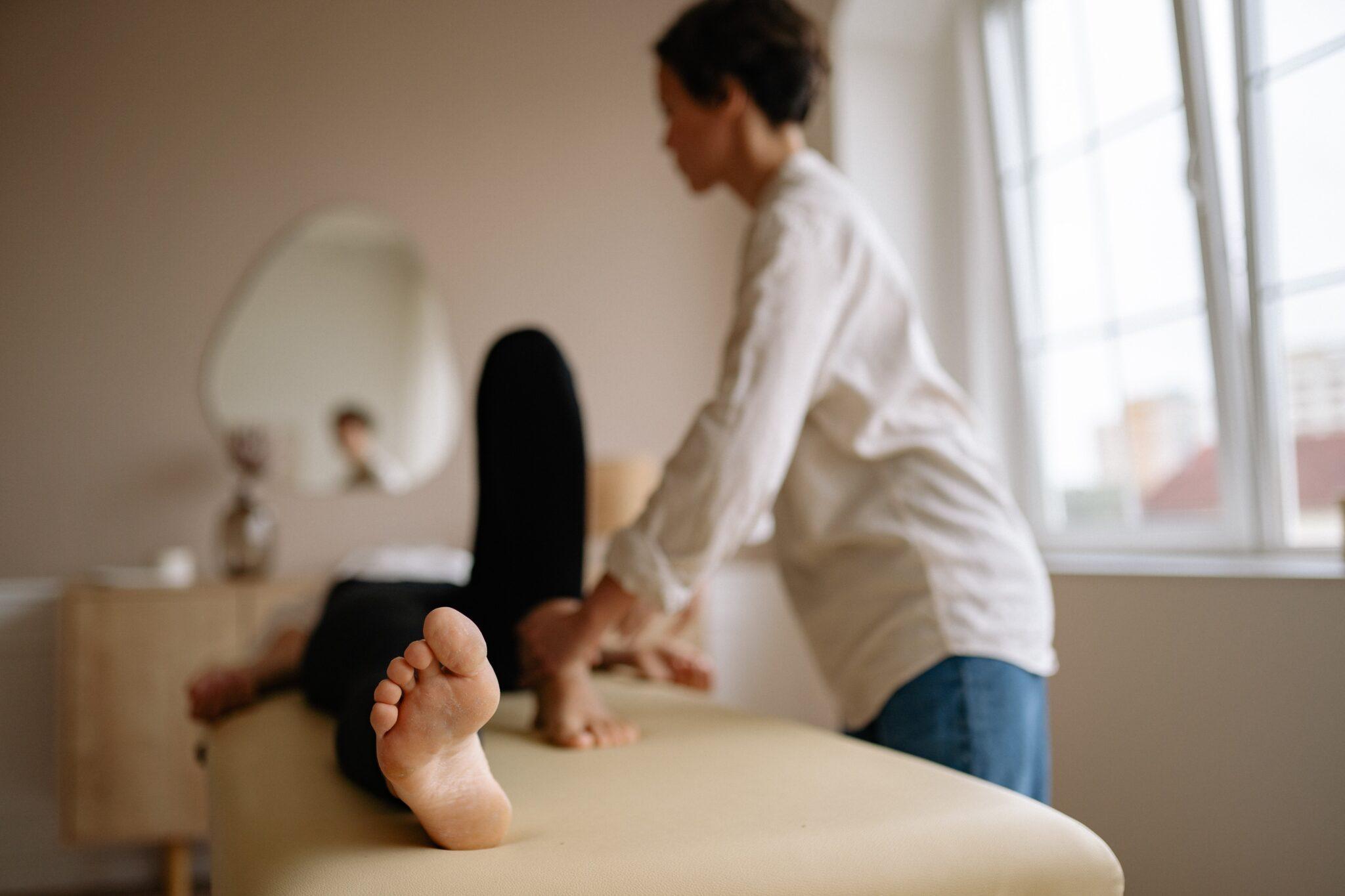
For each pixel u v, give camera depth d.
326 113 3.61
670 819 0.77
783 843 0.72
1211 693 1.67
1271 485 2.17
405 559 3.14
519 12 3.75
